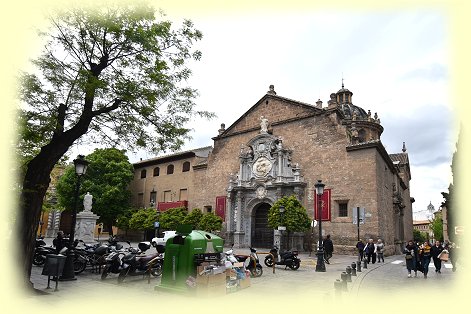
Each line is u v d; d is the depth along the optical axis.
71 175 40.94
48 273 9.64
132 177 44.53
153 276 12.75
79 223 22.64
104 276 11.80
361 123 41.12
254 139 33.53
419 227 119.06
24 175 9.44
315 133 29.73
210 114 12.93
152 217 37.25
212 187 37.31
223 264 10.34
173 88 12.09
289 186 29.56
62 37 9.85
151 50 10.80
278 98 33.62
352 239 25.34
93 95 10.09
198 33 11.87
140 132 12.05
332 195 27.23
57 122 9.41
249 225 32.44
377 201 25.08
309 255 24.44
